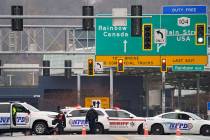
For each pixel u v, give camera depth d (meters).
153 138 98.69
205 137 108.62
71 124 129.12
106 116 130.50
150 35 107.25
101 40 166.50
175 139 96.50
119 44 167.12
